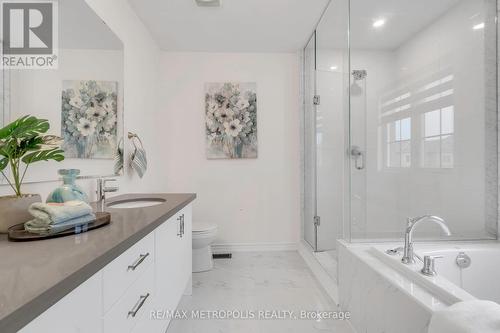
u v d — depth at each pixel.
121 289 0.84
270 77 3.00
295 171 3.03
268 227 3.03
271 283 2.22
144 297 1.03
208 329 1.62
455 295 1.04
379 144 2.14
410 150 2.12
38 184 1.16
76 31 1.38
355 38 2.12
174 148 2.95
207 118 2.94
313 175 2.73
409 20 2.09
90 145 1.52
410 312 1.11
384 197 2.13
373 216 2.10
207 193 2.98
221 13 2.28
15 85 1.02
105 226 0.98
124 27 2.00
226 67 2.97
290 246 3.03
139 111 2.31
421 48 2.10
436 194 2.05
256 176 3.01
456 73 1.99
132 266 0.90
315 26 2.52
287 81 3.01
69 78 1.33
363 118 2.15
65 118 1.30
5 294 0.46
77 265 0.60
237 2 2.13
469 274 1.63
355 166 2.13
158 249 1.20
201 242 2.40
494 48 1.84
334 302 1.92
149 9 2.19
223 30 2.55
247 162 2.99
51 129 1.21
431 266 1.26
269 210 3.03
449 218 2.00
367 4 2.09
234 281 2.26
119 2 1.92
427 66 2.10
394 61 2.14
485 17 1.87
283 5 2.18
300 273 2.42
